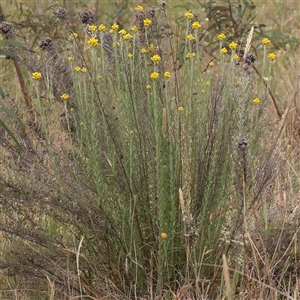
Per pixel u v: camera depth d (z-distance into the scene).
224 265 1.98
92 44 2.56
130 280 2.63
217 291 2.54
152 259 2.59
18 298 2.67
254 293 2.41
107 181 2.61
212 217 2.56
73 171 2.62
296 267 2.52
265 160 2.62
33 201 2.58
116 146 2.55
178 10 7.18
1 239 2.83
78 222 2.59
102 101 2.70
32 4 6.39
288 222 2.67
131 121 2.54
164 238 2.42
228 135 2.55
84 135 2.66
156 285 2.59
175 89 2.58
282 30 6.54
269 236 2.63
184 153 2.63
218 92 2.59
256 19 7.02
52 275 2.63
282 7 7.43
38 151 2.77
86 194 2.56
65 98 2.56
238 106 2.56
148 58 2.81
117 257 2.62
